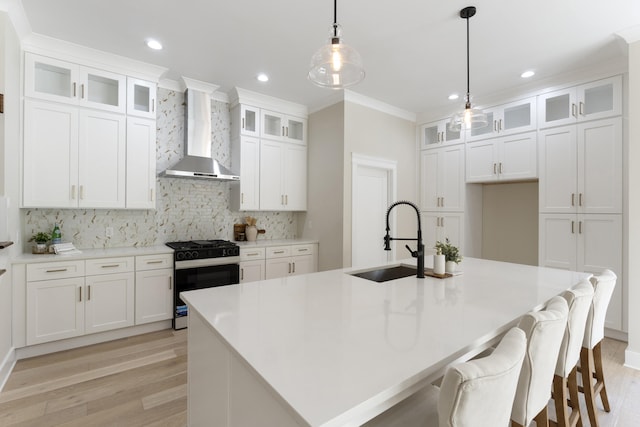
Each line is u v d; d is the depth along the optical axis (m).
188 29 2.68
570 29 2.61
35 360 2.65
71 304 2.83
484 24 2.55
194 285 3.44
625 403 2.14
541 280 2.08
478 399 0.79
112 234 3.54
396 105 4.54
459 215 4.46
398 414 1.14
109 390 2.24
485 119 2.49
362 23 2.55
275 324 1.27
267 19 2.53
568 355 1.50
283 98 4.31
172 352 2.82
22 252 2.98
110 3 2.34
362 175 4.40
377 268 2.53
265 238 4.67
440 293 1.75
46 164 2.87
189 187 4.04
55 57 2.90
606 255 3.18
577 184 3.37
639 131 2.56
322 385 0.84
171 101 3.86
